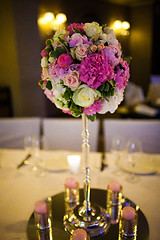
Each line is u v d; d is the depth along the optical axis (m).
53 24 4.96
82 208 1.02
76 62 0.82
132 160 1.32
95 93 0.79
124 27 6.25
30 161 1.54
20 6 3.90
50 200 1.11
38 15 4.39
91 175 1.33
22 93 4.30
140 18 6.67
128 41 6.81
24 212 1.04
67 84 0.78
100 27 0.85
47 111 5.48
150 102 3.57
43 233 0.91
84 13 6.02
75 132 2.09
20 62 4.12
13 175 1.35
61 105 0.89
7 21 3.88
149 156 1.57
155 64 6.87
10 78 4.21
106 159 1.53
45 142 1.52
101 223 0.95
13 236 0.90
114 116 4.90
